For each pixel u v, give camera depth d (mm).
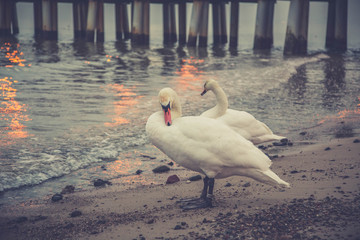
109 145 9398
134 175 7613
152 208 5793
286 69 23750
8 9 40656
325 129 10984
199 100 14742
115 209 5809
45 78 19172
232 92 16312
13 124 10930
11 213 5762
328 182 6277
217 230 4672
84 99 14547
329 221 4625
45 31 39125
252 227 4660
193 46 34906
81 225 5230
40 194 6586
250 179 7066
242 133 7953
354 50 38156
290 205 5258
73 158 8398
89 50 32438
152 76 20594
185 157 5617
